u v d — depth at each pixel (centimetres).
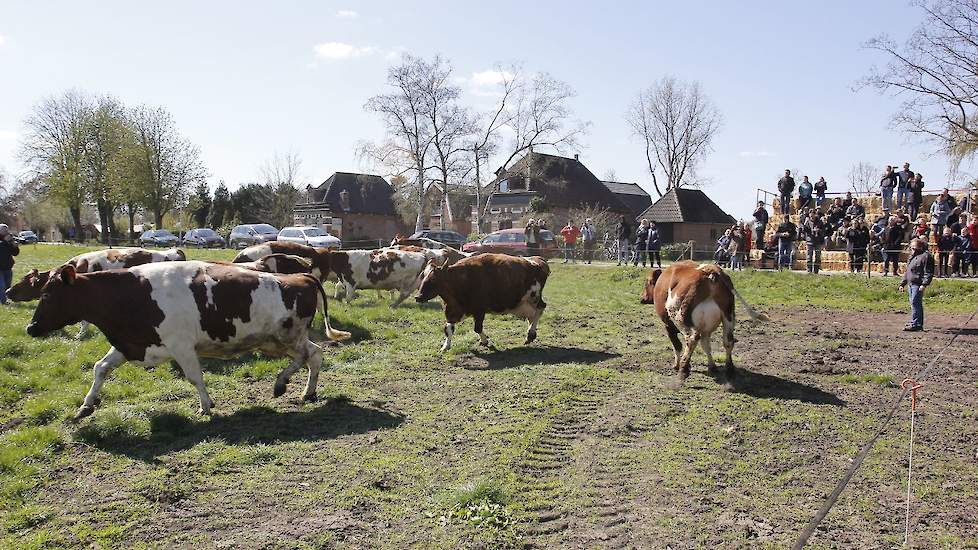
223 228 5847
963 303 1909
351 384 1080
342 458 766
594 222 5144
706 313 1023
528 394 1005
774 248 2731
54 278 872
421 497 667
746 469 736
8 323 1384
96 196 6569
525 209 6038
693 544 584
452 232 3816
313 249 1798
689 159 6550
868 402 964
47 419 894
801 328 1574
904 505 654
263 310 936
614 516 634
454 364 1234
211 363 1161
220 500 661
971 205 2764
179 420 873
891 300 2028
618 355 1291
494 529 601
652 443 812
